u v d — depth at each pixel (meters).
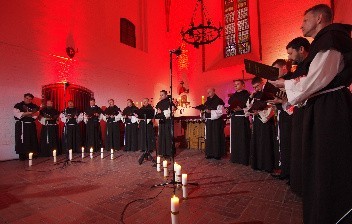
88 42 9.09
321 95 1.40
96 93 9.27
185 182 2.96
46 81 7.73
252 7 10.84
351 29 1.42
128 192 3.32
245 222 2.27
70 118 7.61
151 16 12.23
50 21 7.95
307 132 1.47
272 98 2.77
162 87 12.49
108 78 9.77
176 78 12.77
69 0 8.55
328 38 1.31
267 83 2.66
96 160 6.11
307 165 1.46
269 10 10.03
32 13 7.49
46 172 4.75
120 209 2.69
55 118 7.03
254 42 10.71
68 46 8.42
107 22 9.94
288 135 3.55
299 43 2.68
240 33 11.32
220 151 5.79
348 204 1.23
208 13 11.95
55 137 7.21
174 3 12.90
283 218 2.34
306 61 1.45
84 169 4.96
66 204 2.89
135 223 2.32
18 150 6.50
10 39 6.95
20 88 7.09
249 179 3.86
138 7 11.68
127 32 11.03
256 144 4.49
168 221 2.36
